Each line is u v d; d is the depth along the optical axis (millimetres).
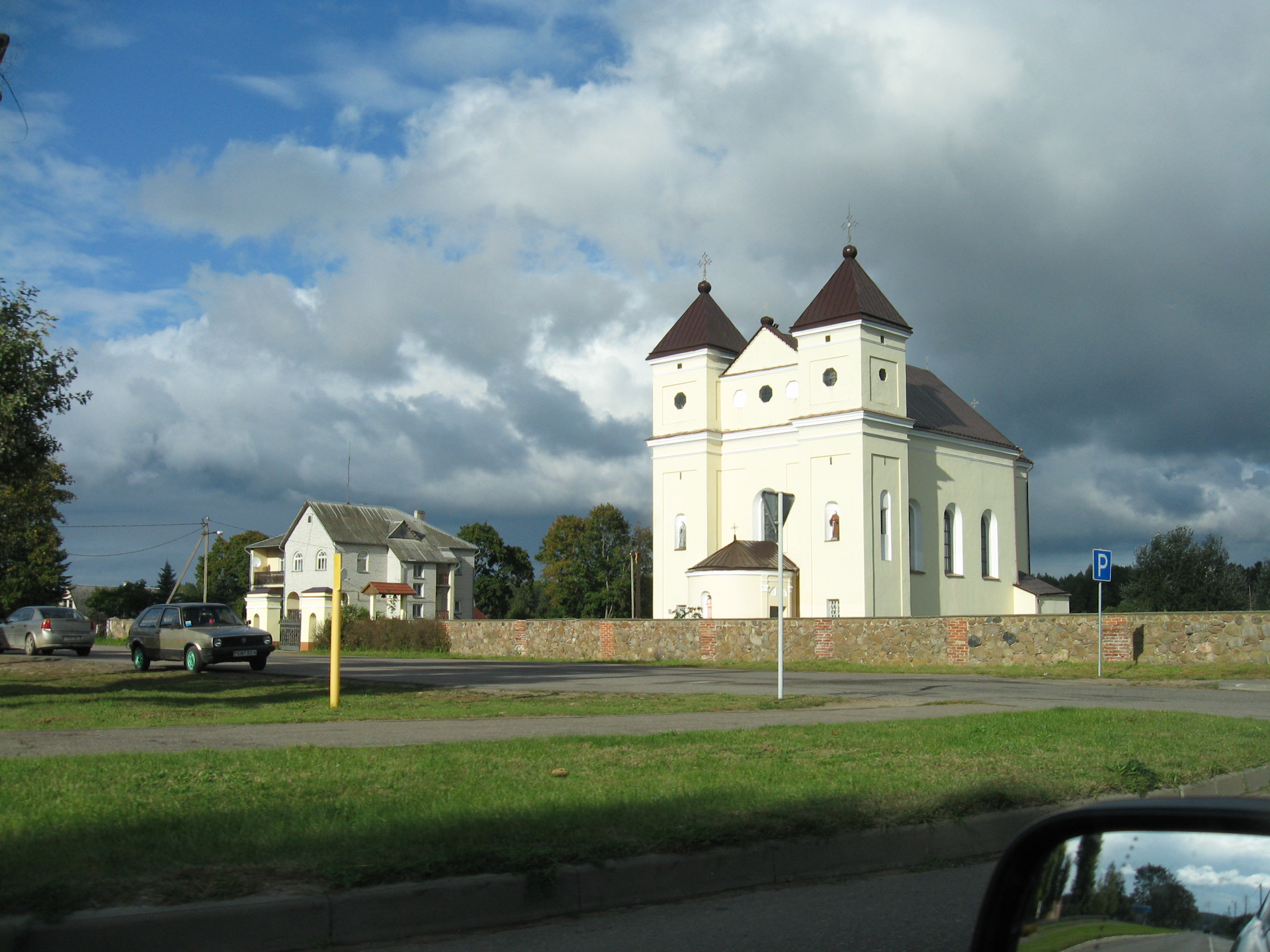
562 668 34375
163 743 12602
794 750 11398
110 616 83500
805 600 48844
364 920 6012
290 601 85750
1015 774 10062
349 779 9266
